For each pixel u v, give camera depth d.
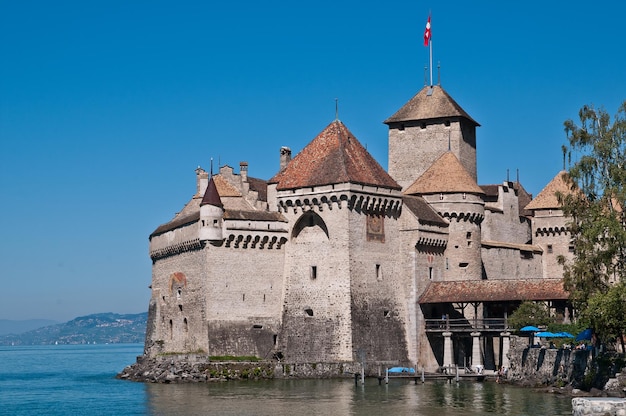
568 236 144.25
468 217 130.25
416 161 144.50
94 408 93.06
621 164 96.81
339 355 115.94
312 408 87.25
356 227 118.62
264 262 120.69
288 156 137.88
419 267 124.06
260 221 120.19
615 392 87.19
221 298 117.88
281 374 114.56
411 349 122.00
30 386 130.25
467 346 127.88
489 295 119.56
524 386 103.19
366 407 87.44
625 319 85.19
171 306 127.94
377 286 120.44
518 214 149.88
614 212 94.56
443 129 143.25
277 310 120.94
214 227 118.06
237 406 89.44
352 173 119.00
